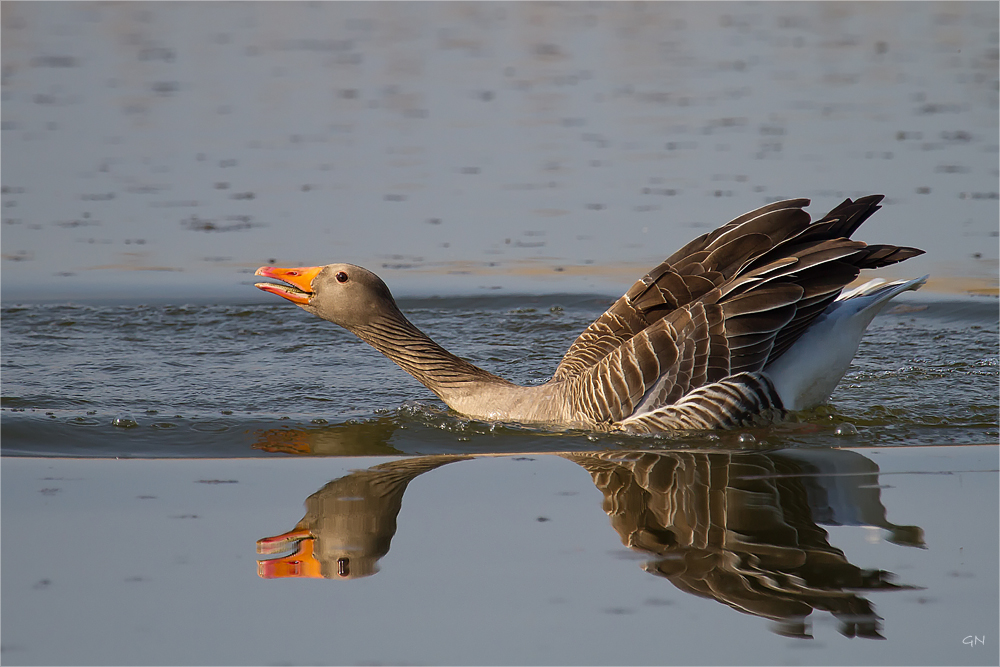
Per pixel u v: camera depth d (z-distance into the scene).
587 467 9.58
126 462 9.73
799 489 8.95
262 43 31.42
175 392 12.08
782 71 28.12
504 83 27.08
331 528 8.21
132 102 24.95
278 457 9.95
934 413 11.23
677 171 20.14
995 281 15.75
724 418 10.33
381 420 11.15
